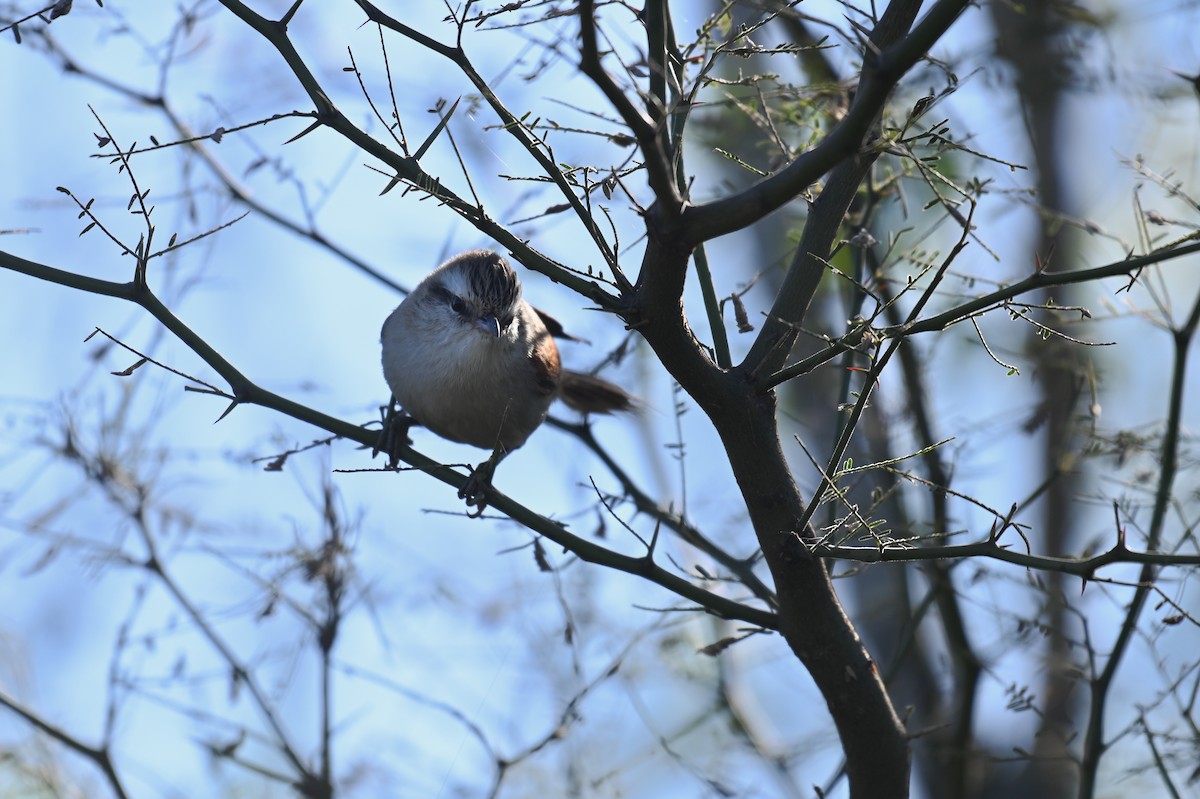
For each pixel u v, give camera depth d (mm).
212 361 7645
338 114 6820
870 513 7273
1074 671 9195
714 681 12242
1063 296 12336
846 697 7191
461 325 10281
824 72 9648
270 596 9727
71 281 7387
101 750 9781
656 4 6789
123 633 9914
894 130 6109
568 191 6430
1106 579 6410
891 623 11945
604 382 11688
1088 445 9578
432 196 6562
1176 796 8570
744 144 11508
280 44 6938
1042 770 11320
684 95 6562
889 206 11586
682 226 5863
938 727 7398
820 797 7277
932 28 5234
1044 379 11438
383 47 6715
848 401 9805
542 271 6508
